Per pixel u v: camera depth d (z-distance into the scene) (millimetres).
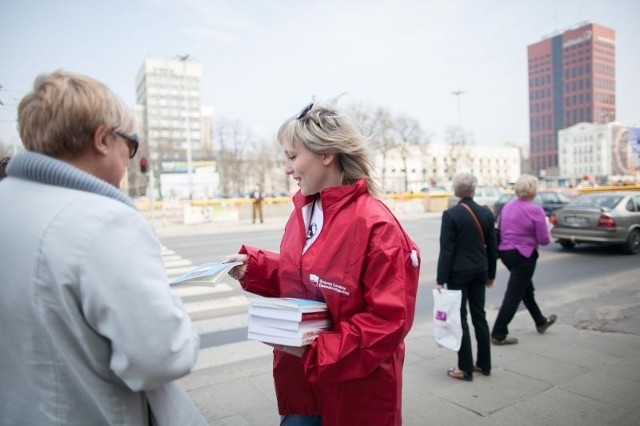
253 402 3295
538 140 113500
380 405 1583
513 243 4355
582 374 3719
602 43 101062
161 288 1138
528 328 5004
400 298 1485
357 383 1567
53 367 1095
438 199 28578
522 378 3654
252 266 2025
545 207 16938
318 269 1596
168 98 103062
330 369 1449
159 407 1263
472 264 3617
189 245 13711
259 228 19391
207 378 3758
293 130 1720
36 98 1179
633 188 28172
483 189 21703
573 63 103500
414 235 15031
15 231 1102
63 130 1164
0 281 1104
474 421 2986
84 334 1090
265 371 3889
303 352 1503
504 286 7363
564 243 11531
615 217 10227
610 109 103625
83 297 1053
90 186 1163
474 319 3754
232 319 5609
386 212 1623
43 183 1157
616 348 4301
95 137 1217
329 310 1585
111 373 1148
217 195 44875
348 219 1566
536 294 6758
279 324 1490
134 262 1094
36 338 1085
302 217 1785
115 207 1127
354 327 1475
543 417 3031
